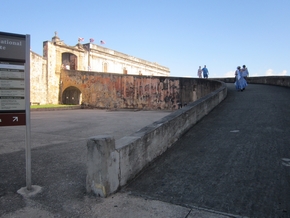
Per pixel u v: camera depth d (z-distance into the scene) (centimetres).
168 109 2384
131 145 432
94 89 2717
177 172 465
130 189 401
